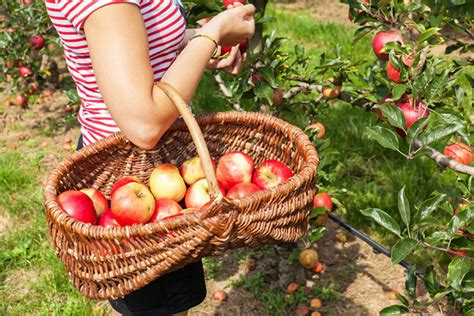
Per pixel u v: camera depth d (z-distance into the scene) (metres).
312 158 1.52
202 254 1.40
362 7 1.86
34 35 3.84
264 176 1.61
